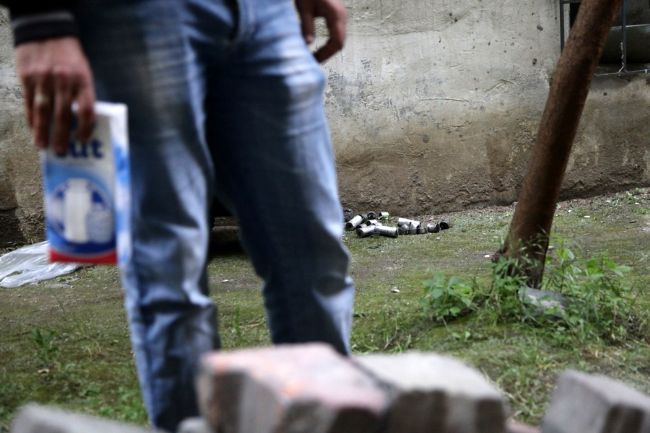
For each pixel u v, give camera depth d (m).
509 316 5.64
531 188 5.82
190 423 1.93
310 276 2.97
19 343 5.92
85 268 8.28
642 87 10.12
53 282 7.94
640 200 9.95
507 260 5.91
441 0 9.62
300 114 2.89
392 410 1.71
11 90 8.91
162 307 2.71
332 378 1.73
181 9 2.67
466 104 9.80
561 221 9.38
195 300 2.73
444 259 8.12
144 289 2.74
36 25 2.49
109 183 2.52
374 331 5.73
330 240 2.96
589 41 5.53
